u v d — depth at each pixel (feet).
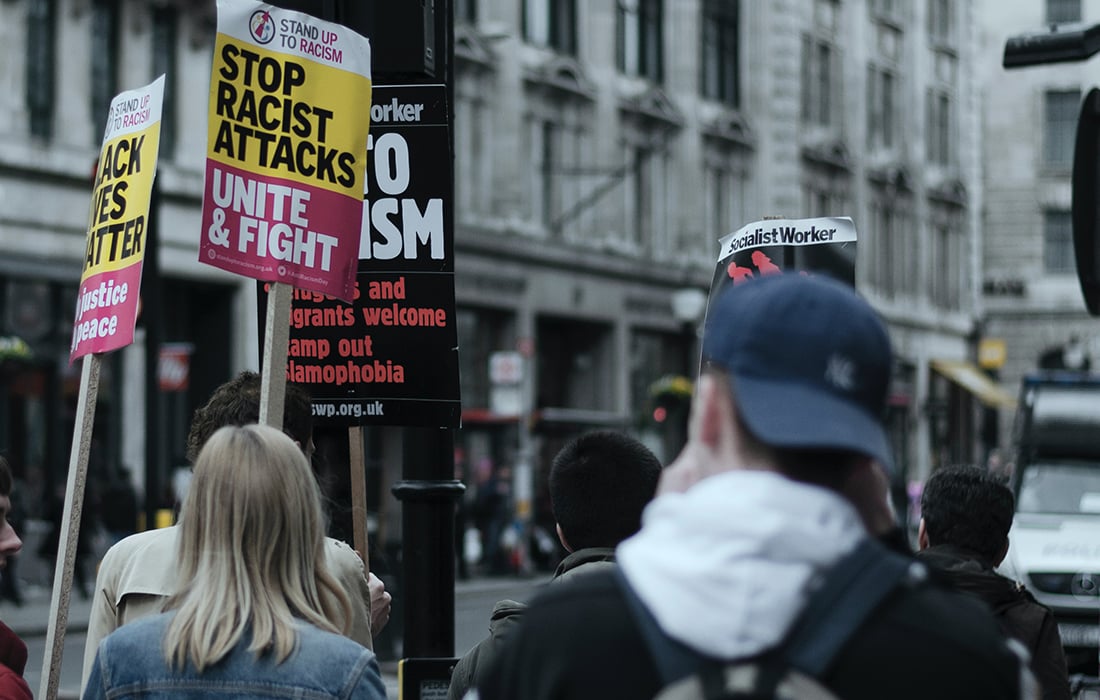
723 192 157.99
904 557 8.04
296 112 17.74
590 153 138.72
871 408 8.09
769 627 7.56
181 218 101.40
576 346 140.46
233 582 12.36
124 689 12.27
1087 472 56.13
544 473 120.16
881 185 186.91
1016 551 51.52
